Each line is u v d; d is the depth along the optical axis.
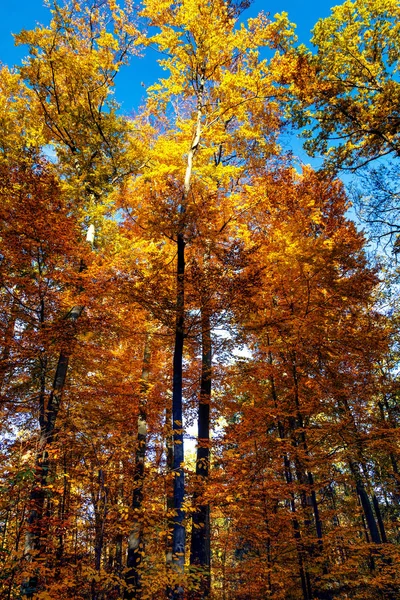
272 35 12.06
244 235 11.30
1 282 8.62
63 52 12.52
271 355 12.41
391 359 13.16
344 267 10.84
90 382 10.80
